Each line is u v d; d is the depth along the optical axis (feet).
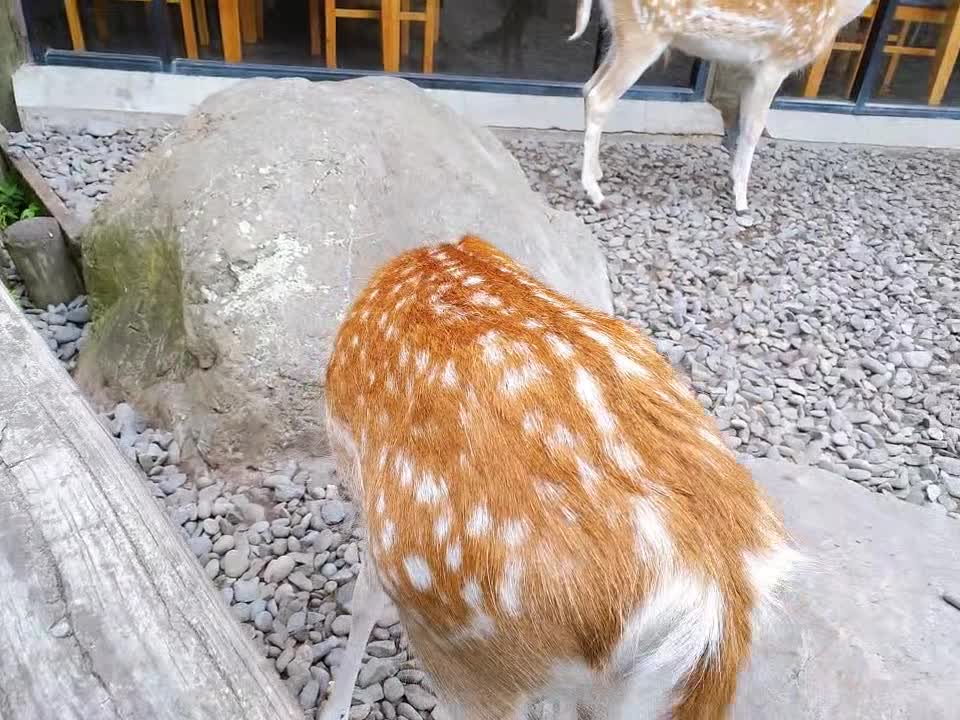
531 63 15.90
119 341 8.68
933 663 5.26
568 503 3.21
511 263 5.01
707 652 3.15
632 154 15.60
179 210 8.05
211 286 7.57
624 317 10.86
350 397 4.27
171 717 2.60
